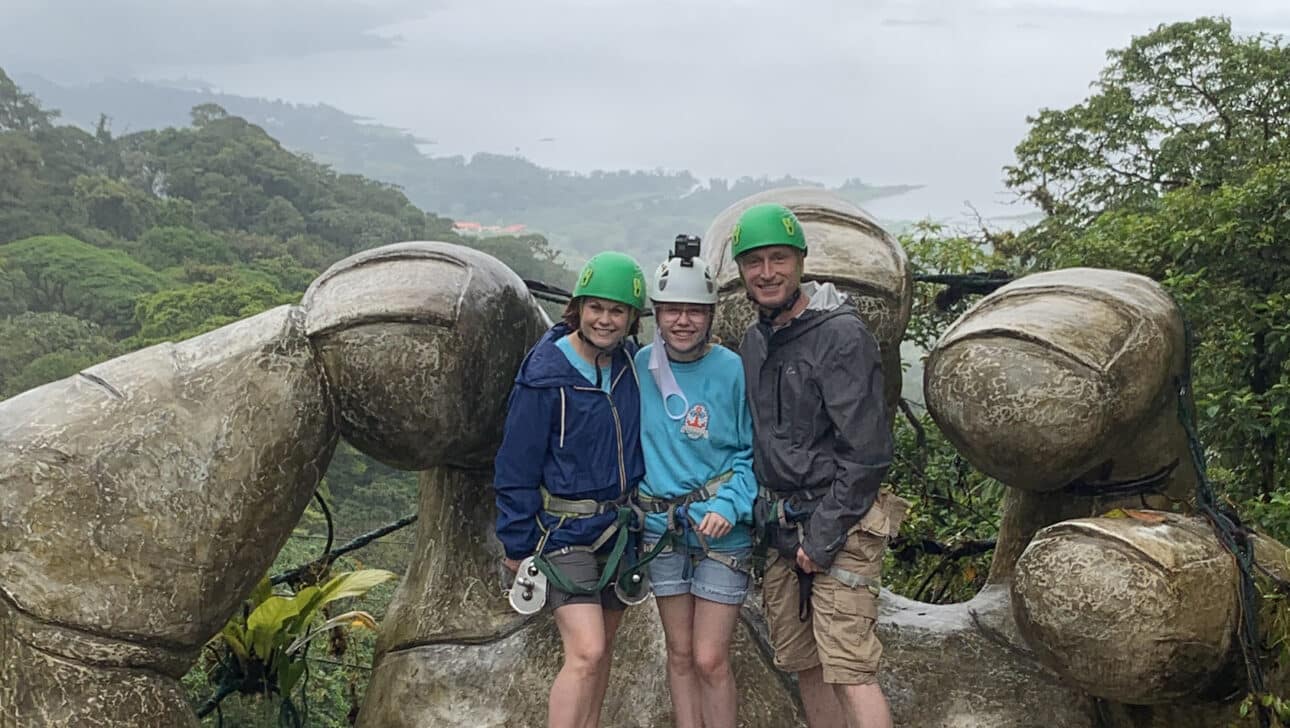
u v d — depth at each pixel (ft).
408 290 12.10
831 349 9.91
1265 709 11.48
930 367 12.60
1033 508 14.11
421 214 226.17
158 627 11.00
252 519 11.44
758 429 10.30
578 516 10.27
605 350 10.28
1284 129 51.08
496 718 13.03
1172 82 55.47
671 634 10.93
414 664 13.64
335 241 206.18
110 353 116.57
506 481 10.23
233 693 15.31
